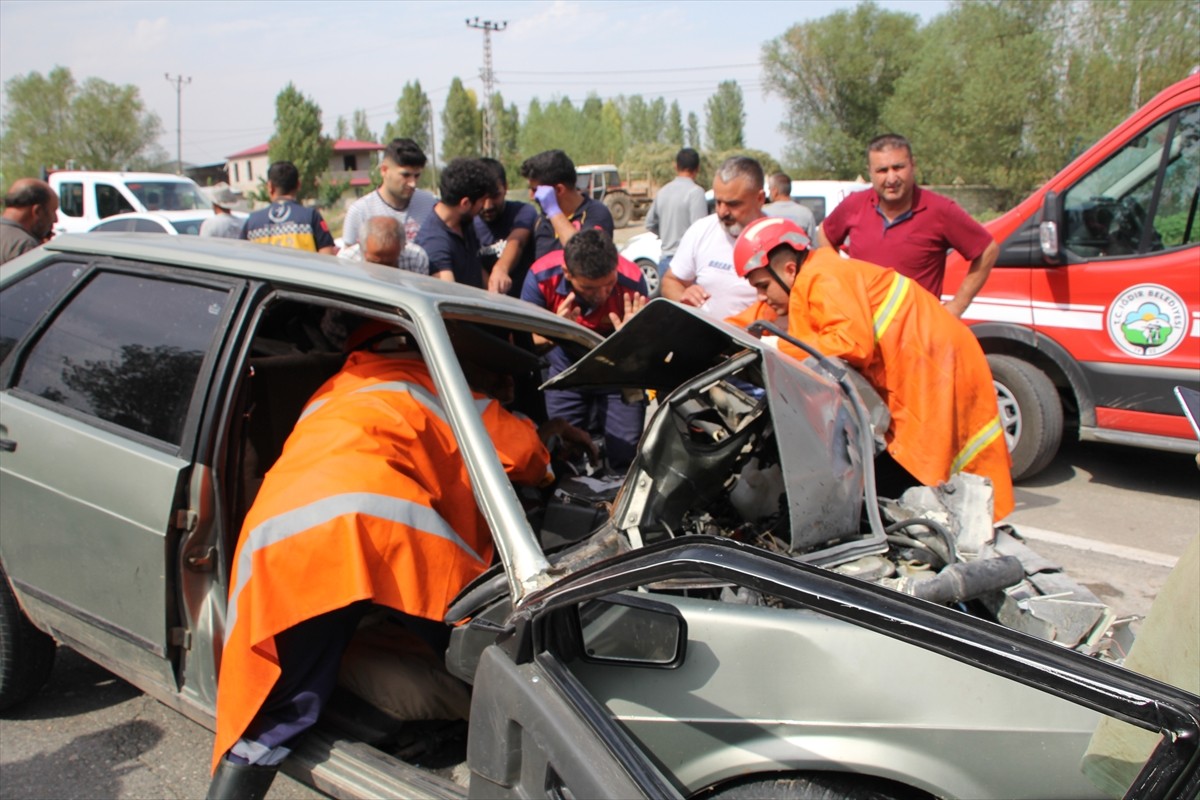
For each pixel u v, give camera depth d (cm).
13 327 301
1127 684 121
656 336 271
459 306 258
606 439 404
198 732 308
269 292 256
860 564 237
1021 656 125
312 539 209
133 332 272
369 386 250
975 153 3269
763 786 189
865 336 341
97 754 295
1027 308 558
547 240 546
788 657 188
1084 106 3075
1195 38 2922
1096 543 477
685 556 153
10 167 6059
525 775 175
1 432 281
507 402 334
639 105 9150
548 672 176
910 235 484
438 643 234
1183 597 170
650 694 189
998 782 181
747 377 268
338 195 5888
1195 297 496
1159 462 619
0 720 312
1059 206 535
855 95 4588
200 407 245
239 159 7975
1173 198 505
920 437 346
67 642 281
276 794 280
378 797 209
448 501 247
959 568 230
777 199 785
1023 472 568
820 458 247
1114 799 163
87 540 259
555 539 279
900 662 186
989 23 3244
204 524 240
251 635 205
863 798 185
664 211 775
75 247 304
